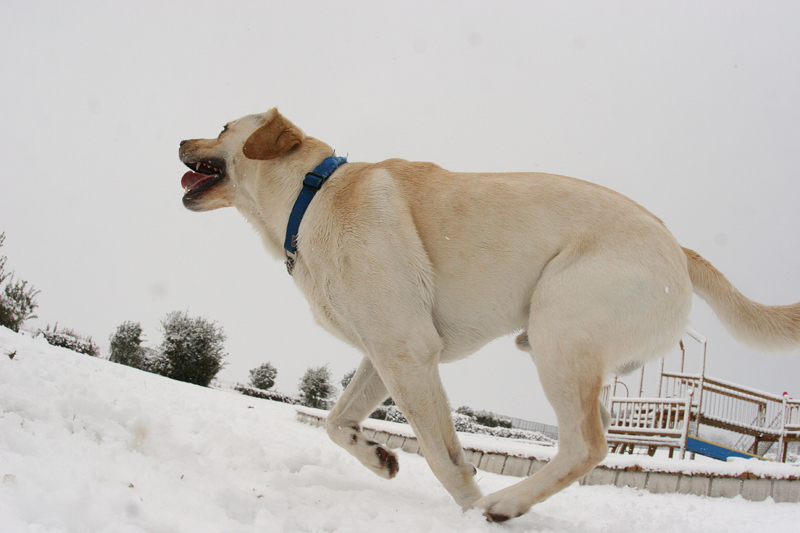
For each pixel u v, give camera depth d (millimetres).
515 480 4855
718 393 7082
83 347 11508
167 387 6234
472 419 18531
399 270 2721
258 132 3227
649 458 4828
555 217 2746
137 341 13047
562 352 2523
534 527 2576
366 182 2969
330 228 2889
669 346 2713
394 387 2674
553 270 2664
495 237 2760
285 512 2268
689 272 3014
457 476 2672
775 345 2898
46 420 2680
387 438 6355
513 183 2896
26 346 5145
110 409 2988
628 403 7160
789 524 3271
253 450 3406
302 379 17453
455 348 2943
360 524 2279
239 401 8391
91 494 1856
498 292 2777
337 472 3451
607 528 2729
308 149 3307
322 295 2904
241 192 3549
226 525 1947
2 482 1738
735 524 3203
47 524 1591
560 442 2537
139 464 2420
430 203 2867
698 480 4461
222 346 13578
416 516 2477
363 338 2752
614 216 2729
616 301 2545
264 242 3482
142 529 1733
